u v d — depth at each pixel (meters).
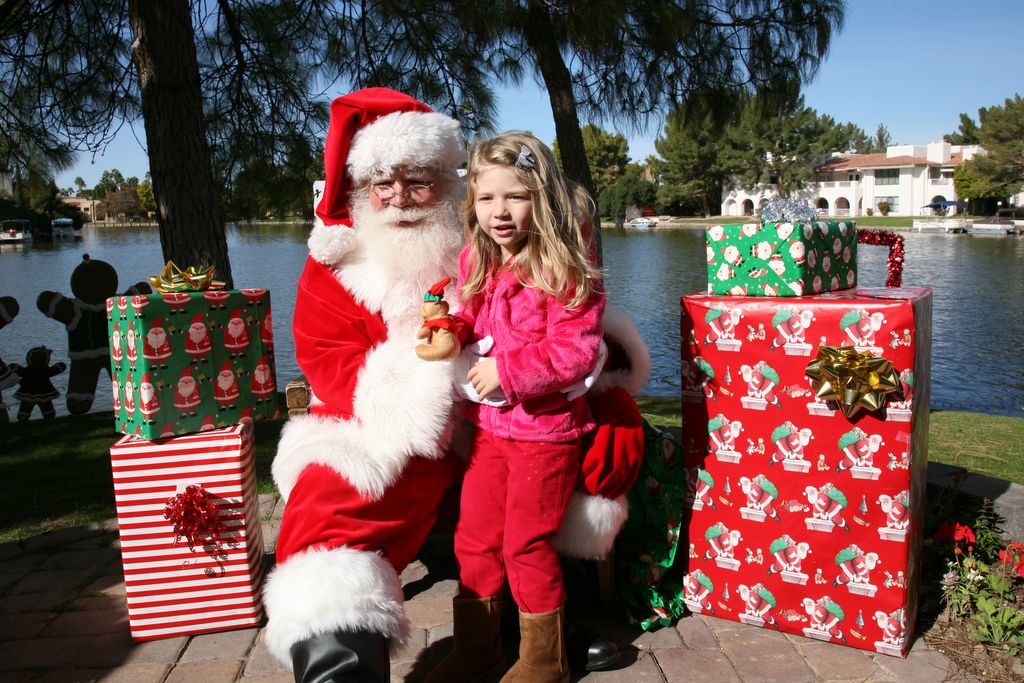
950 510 2.71
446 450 2.13
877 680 2.04
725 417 2.29
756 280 2.27
